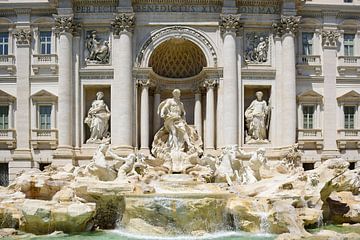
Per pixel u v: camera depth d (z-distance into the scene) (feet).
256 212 93.25
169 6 141.49
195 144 136.05
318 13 148.56
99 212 98.22
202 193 96.78
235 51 139.85
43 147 143.02
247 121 142.82
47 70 144.56
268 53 144.05
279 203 93.61
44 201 93.40
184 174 119.75
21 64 144.36
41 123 144.46
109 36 142.00
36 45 144.87
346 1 151.53
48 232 91.04
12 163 142.61
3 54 146.61
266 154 139.95
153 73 143.54
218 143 139.95
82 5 140.97
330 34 148.56
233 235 90.63
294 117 140.36
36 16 145.18
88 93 144.77
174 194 94.53
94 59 141.69
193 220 92.53
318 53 148.56
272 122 142.41
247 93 146.92
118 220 97.50
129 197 94.79
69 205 91.35
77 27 141.18
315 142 145.38
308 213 95.14
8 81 145.18
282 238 82.28
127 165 113.80
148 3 141.08
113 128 138.51
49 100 143.43
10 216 93.04
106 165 111.96
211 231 93.86
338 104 148.05
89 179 104.78
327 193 107.76
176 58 150.00
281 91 142.10
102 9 140.97
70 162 135.95
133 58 140.15
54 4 141.28
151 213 92.53
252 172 118.11
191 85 151.12
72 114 139.64
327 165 109.50
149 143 146.30
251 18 143.02
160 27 141.38
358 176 115.34
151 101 149.07
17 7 144.15
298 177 106.52
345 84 148.87
